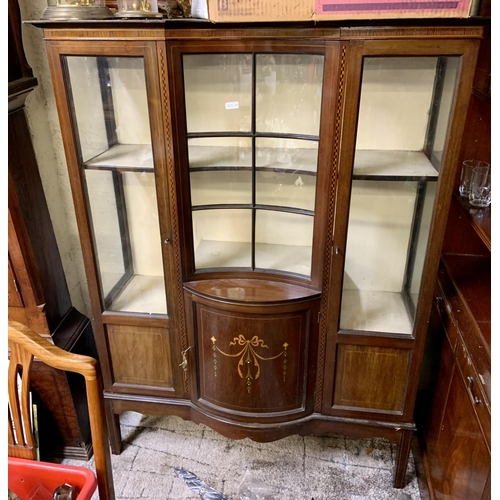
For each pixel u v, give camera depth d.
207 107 1.45
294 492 1.75
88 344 1.98
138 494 1.74
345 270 1.58
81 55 1.32
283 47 1.25
